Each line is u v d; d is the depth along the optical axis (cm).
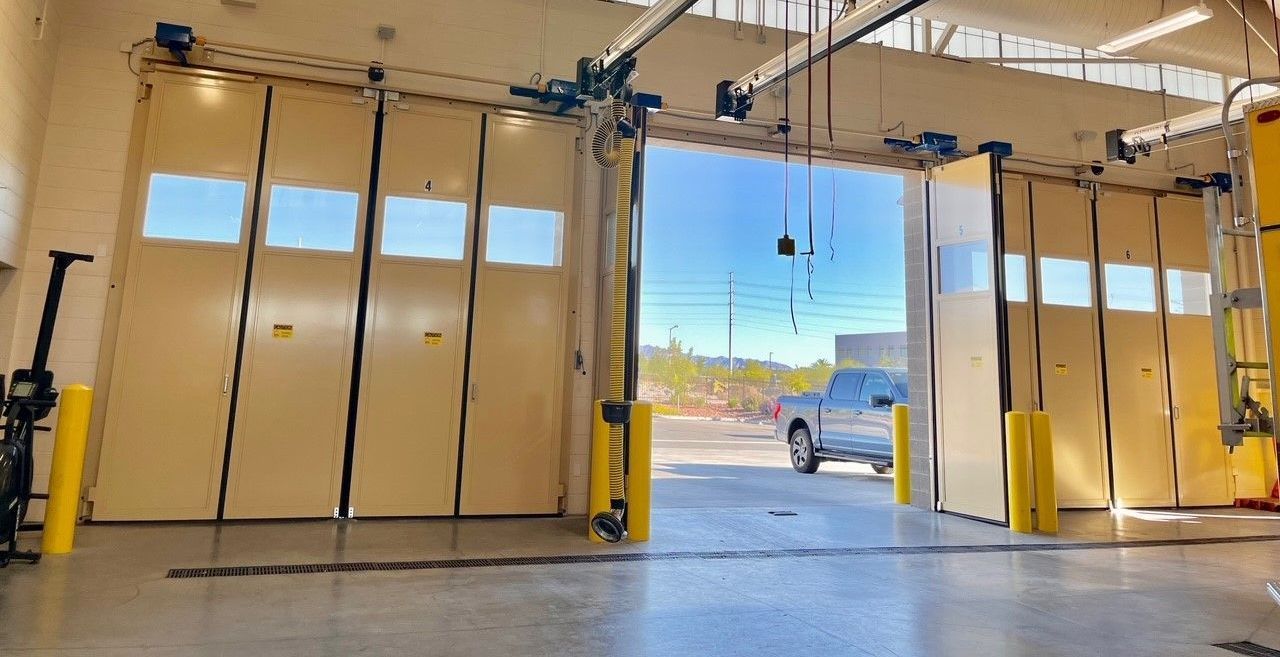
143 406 505
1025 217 737
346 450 541
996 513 600
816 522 590
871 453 880
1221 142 834
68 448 409
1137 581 409
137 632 274
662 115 639
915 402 711
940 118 727
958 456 647
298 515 528
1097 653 284
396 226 568
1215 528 611
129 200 516
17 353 481
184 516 505
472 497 564
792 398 1070
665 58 644
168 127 527
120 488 495
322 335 544
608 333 590
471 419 570
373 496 543
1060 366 722
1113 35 602
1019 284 722
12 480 367
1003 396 606
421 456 556
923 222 711
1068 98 779
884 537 532
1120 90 802
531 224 602
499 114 600
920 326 715
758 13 688
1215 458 762
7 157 449
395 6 582
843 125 694
